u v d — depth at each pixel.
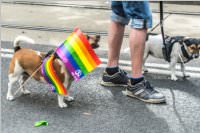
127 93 6.08
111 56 6.32
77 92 6.21
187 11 10.98
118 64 6.91
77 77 5.47
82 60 5.43
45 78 5.60
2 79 6.61
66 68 5.49
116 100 5.98
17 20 10.16
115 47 6.28
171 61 6.65
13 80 5.84
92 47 5.56
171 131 5.17
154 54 6.80
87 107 5.75
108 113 5.60
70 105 5.79
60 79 5.54
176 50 6.55
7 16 10.47
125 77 6.41
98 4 11.59
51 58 5.50
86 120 5.41
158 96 5.86
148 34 6.85
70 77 5.61
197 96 6.12
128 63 7.54
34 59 5.64
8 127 5.21
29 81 6.51
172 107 5.78
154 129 5.21
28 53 5.72
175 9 11.16
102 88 6.36
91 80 6.66
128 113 5.61
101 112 5.62
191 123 5.36
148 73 7.00
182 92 6.25
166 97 6.07
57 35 9.12
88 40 5.54
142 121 5.40
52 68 5.48
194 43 6.50
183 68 6.77
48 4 11.59
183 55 6.54
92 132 5.13
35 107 5.72
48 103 5.84
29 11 10.95
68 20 10.20
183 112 5.64
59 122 5.35
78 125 5.29
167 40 6.66
